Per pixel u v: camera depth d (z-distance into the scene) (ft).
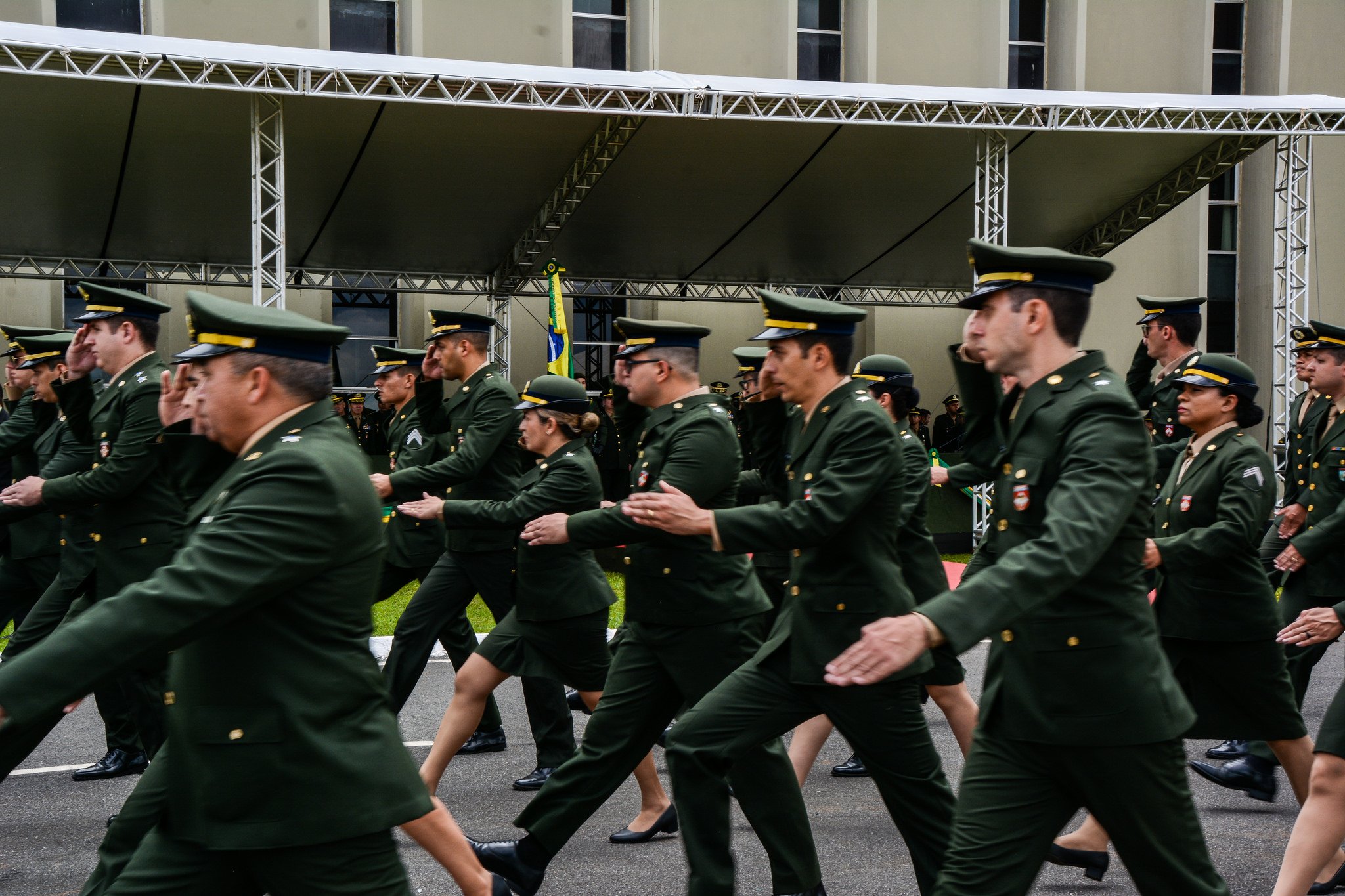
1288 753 15.38
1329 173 69.56
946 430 57.67
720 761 11.64
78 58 35.60
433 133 44.55
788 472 12.15
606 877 14.65
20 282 56.44
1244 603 15.24
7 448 22.91
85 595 16.85
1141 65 67.87
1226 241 70.95
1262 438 69.05
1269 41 68.95
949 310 68.33
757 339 11.98
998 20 65.82
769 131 46.52
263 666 7.68
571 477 16.19
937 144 48.29
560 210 51.26
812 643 11.55
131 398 15.74
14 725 6.82
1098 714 8.92
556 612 16.12
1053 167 51.08
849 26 65.51
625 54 62.90
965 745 17.85
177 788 7.95
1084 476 8.64
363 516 7.97
